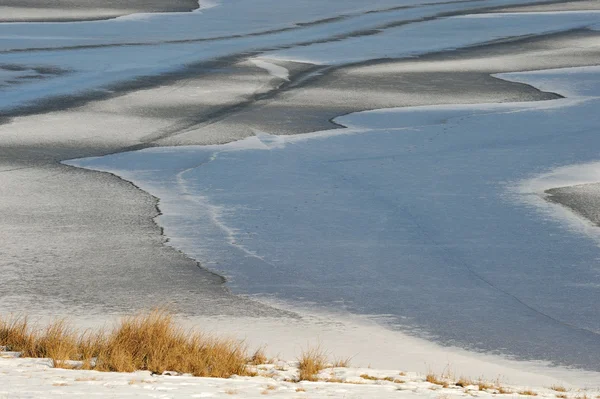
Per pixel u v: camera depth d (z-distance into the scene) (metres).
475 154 113.19
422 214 84.19
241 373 37.62
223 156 112.62
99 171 103.69
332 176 101.31
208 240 74.94
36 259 68.12
